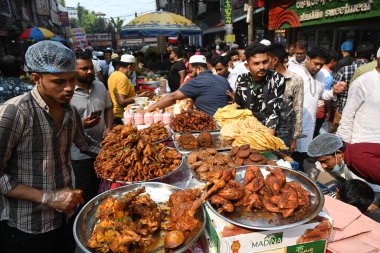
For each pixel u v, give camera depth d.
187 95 3.90
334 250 1.56
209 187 1.71
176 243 1.39
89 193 3.53
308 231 1.48
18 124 1.71
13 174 1.83
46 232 1.96
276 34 10.34
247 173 1.82
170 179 2.19
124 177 2.14
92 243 1.39
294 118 3.68
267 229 1.37
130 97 5.32
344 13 6.36
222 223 1.45
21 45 16.53
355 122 3.27
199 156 2.34
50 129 1.86
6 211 1.88
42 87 1.71
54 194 1.73
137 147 2.23
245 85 3.25
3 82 3.96
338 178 2.54
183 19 10.66
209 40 22.72
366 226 1.73
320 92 4.47
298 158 4.49
